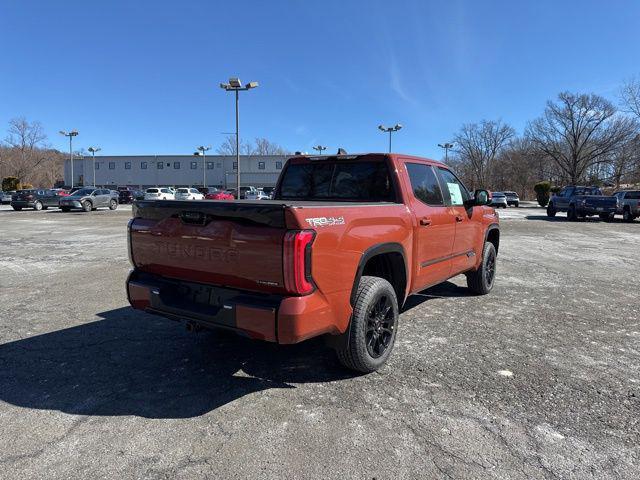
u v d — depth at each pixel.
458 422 3.20
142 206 4.00
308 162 5.30
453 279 8.16
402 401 3.50
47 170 89.50
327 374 4.00
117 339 4.89
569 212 26.23
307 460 2.76
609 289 7.43
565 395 3.60
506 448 2.88
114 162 89.94
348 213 3.56
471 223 6.06
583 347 4.68
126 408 3.39
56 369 4.10
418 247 4.63
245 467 2.68
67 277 8.16
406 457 2.79
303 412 3.33
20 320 5.55
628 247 13.26
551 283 7.88
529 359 4.34
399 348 4.61
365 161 4.83
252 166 88.44
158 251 3.89
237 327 3.30
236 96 30.16
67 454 2.81
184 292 3.83
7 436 3.01
